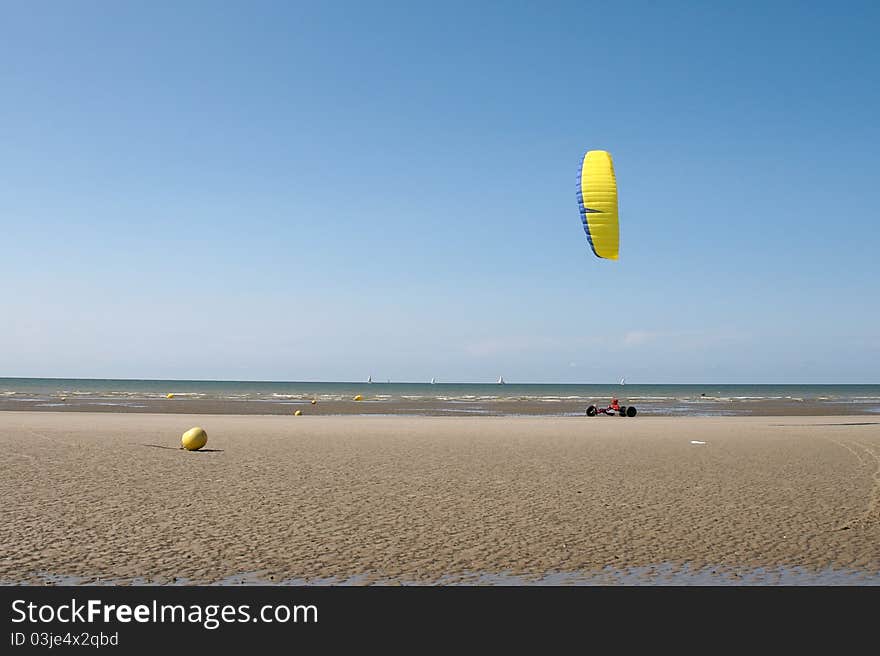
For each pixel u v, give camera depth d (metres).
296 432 27.31
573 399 81.69
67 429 27.55
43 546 9.62
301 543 9.93
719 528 11.02
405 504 12.76
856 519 11.70
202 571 8.70
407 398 79.62
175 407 51.41
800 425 34.25
